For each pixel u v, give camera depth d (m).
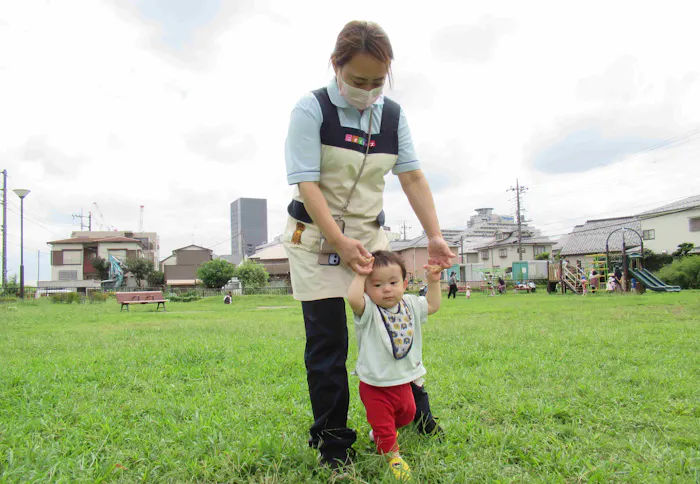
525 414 2.74
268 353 5.17
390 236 2.66
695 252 30.30
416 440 2.27
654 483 1.84
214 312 16.88
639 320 8.43
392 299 2.07
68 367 4.43
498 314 11.24
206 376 4.09
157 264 63.22
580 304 14.34
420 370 2.15
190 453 2.17
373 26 1.86
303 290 2.12
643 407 2.88
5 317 13.20
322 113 2.03
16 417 2.85
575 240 44.81
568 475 1.95
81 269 49.34
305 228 2.17
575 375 3.75
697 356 4.47
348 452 2.06
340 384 2.09
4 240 30.09
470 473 1.92
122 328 9.13
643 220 34.16
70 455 2.20
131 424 2.73
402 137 2.27
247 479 1.95
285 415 2.82
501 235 53.31
